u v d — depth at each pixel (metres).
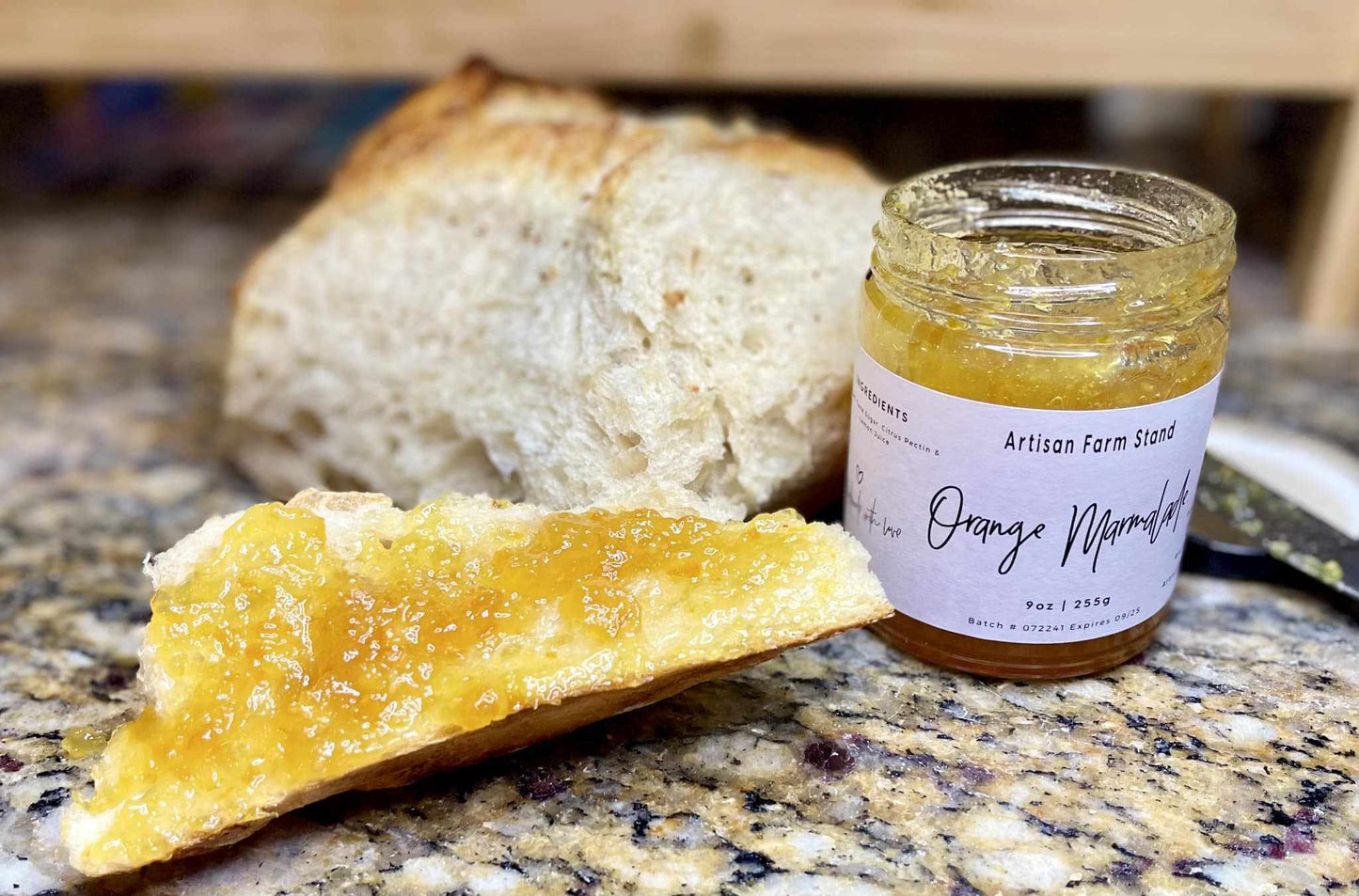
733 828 0.28
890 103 0.72
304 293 0.39
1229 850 0.28
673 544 0.30
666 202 0.34
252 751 0.27
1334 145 0.51
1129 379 0.29
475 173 0.38
